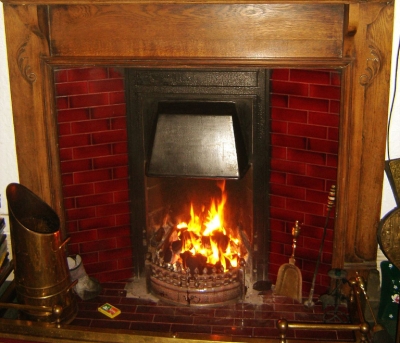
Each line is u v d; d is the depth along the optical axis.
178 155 2.77
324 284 2.90
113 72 2.77
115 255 3.07
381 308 2.76
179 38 2.53
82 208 2.95
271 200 2.90
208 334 2.50
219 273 2.83
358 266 2.77
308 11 2.44
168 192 3.04
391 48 2.44
